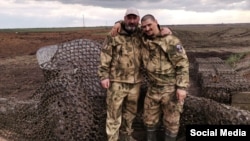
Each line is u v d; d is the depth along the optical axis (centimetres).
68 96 556
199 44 3022
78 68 633
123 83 527
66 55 654
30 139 642
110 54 524
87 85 617
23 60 2100
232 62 1722
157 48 508
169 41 504
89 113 560
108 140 537
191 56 2156
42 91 657
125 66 522
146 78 584
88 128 553
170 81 520
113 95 529
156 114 545
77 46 663
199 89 1037
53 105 575
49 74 620
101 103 596
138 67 530
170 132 539
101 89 612
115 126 535
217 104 571
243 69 1538
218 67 1148
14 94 1101
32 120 645
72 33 3694
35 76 1491
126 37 517
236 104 761
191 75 1339
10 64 1928
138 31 518
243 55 2006
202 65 1237
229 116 549
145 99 546
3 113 686
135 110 554
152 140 554
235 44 3009
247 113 551
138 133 613
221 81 846
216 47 2759
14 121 674
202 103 588
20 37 3216
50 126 581
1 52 2459
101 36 3259
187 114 594
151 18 498
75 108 550
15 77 1466
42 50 736
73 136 546
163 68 514
